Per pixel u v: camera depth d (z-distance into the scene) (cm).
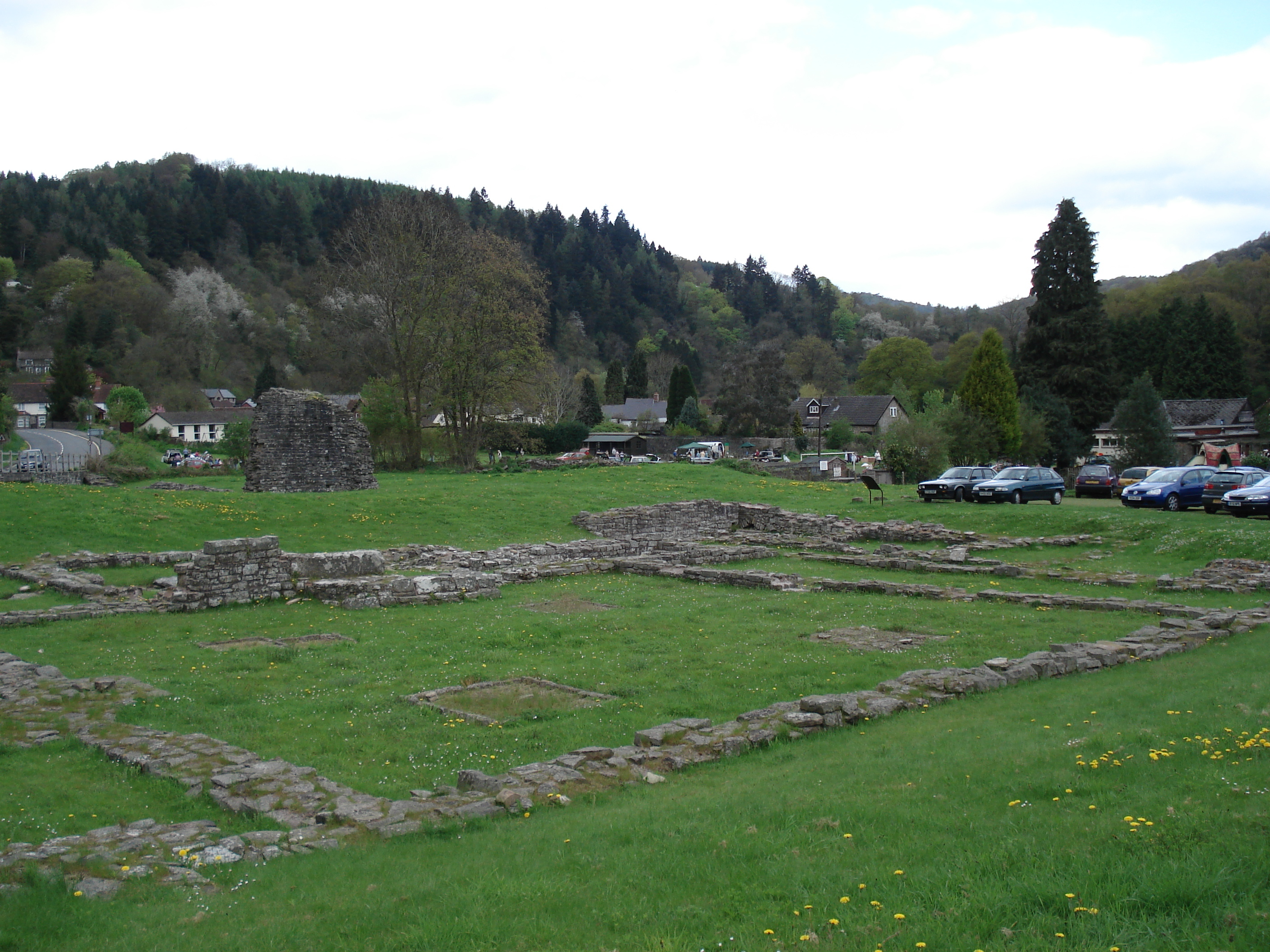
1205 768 850
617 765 1043
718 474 5359
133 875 770
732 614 2102
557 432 9106
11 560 2533
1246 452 7425
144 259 14950
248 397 13175
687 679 1513
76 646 1770
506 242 6631
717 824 806
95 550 2706
